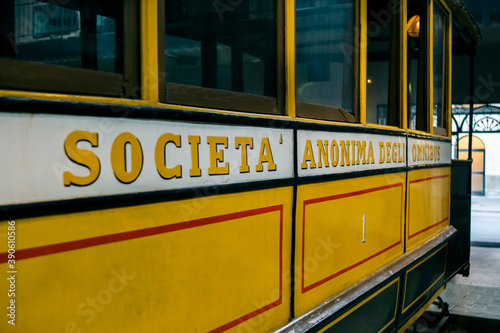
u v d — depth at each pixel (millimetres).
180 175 1508
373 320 2898
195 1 2150
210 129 1624
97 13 1468
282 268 2041
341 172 2488
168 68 2133
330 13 2484
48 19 1547
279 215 2008
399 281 3285
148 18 1458
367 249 2830
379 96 3281
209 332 1656
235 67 2127
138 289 1388
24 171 1102
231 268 1745
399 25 3186
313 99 2387
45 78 1206
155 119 1421
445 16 4543
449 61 4648
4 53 1299
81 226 1226
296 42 2254
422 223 3855
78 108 1206
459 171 5180
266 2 2057
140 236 1384
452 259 4906
